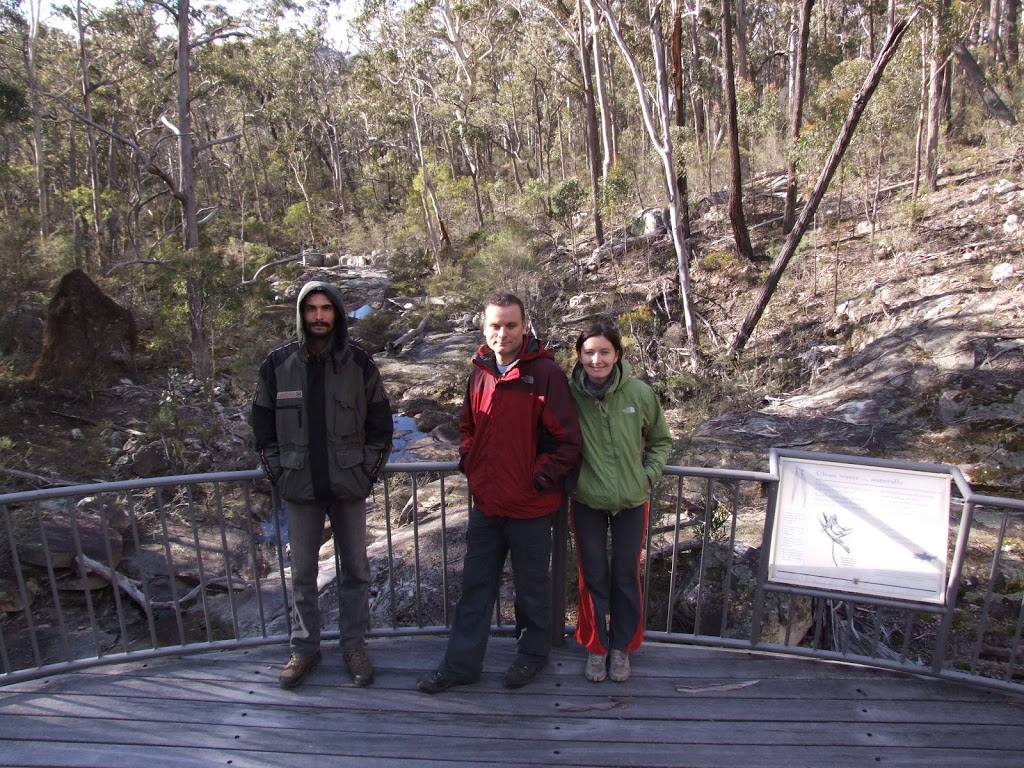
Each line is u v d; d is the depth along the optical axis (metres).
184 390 15.86
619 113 37.41
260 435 3.33
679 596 5.45
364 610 3.54
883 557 3.47
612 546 3.53
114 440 12.99
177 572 8.57
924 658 5.59
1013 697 3.42
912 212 15.89
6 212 29.02
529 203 29.16
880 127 16.45
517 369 3.22
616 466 3.36
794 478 3.56
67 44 34.28
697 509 7.27
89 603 3.60
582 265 22.06
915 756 3.07
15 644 7.09
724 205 22.56
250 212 51.16
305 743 3.13
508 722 3.25
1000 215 15.08
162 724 3.24
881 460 3.45
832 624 5.38
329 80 51.72
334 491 3.28
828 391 11.86
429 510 8.98
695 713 3.31
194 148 20.95
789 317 15.52
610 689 3.47
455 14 33.44
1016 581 6.50
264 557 9.32
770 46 38.84
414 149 42.69
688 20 31.50
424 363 19.89
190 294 17.14
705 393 13.25
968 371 10.47
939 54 16.12
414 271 31.86
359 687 3.49
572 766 3.00
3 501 3.36
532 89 40.31
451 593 5.82
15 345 17.22
